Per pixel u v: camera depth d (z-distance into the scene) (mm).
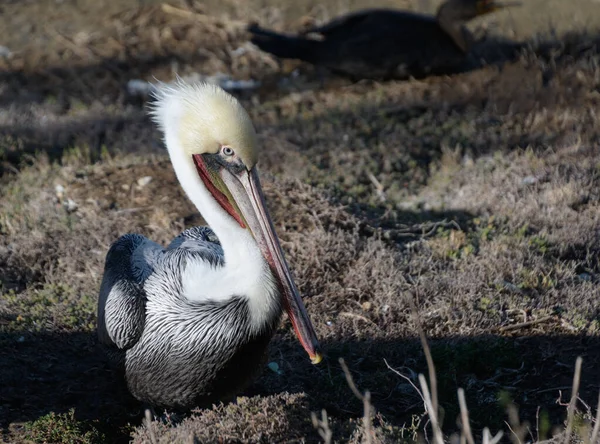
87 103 15070
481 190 11633
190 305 6969
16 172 12289
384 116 14094
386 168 12484
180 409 7348
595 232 10258
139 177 11555
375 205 11414
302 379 8117
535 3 17688
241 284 6844
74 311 8898
